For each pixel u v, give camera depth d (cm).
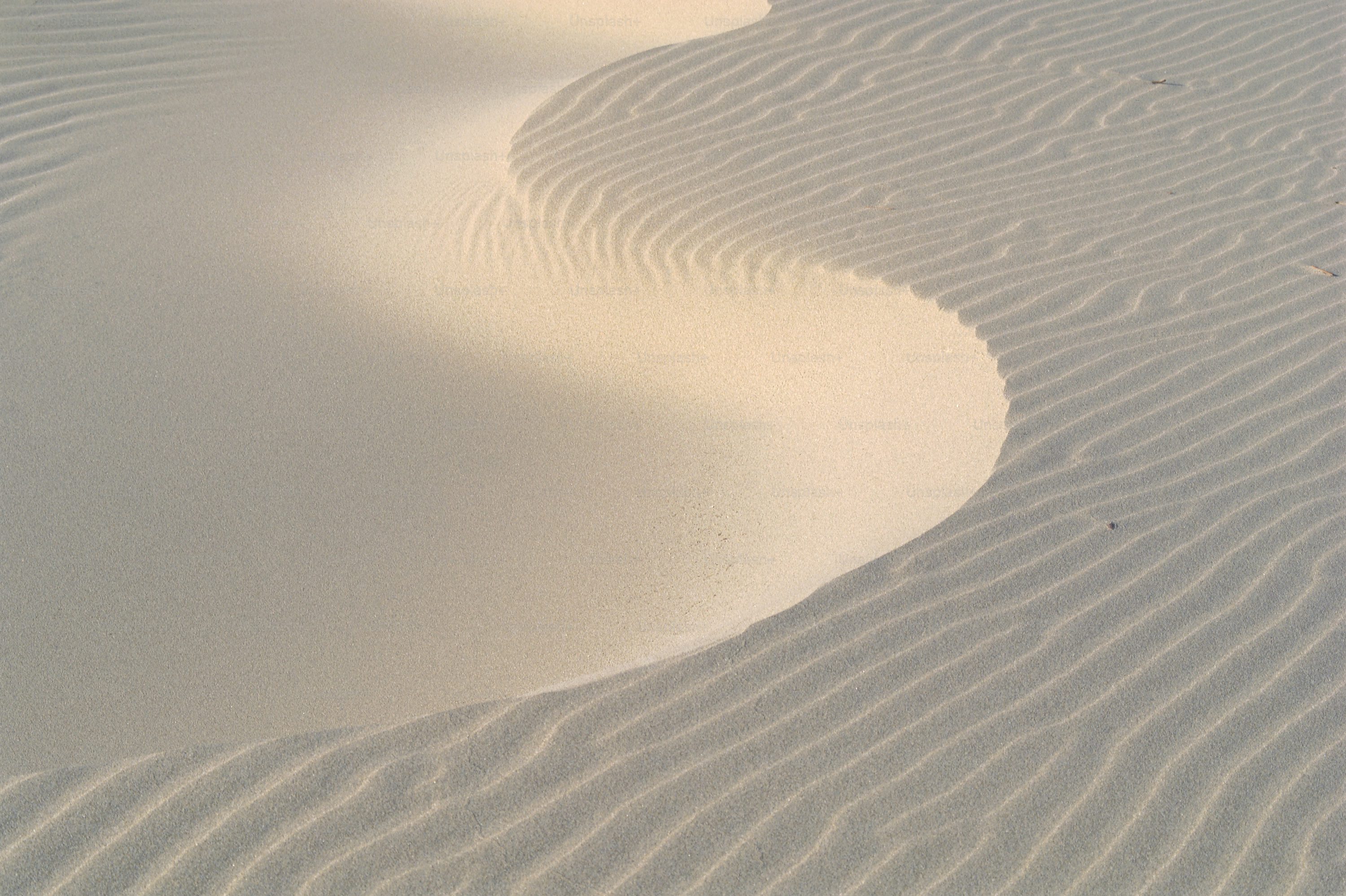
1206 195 670
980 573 378
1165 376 489
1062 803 299
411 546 481
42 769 359
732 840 289
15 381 578
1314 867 282
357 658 414
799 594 377
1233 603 367
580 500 510
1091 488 420
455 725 321
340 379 600
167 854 283
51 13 920
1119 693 333
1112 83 813
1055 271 585
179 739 373
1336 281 571
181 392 581
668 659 346
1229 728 322
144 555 473
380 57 1022
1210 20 916
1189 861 284
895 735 319
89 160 784
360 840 287
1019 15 898
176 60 929
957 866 283
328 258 712
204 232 725
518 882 278
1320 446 443
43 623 434
